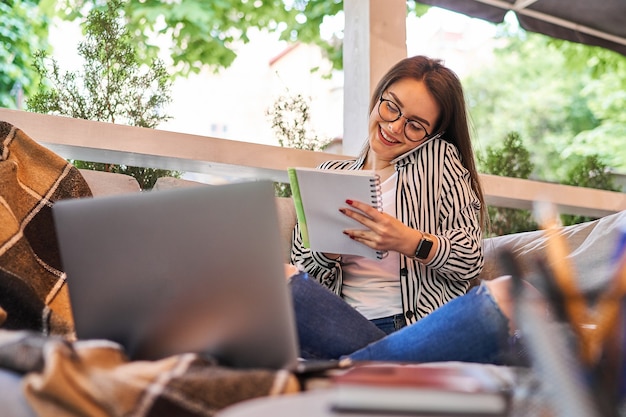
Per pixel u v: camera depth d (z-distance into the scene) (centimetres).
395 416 66
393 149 210
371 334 144
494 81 719
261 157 257
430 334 125
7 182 170
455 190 201
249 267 101
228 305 102
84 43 254
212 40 550
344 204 175
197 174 295
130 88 258
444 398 67
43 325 137
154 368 92
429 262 184
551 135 699
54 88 250
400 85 207
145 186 258
